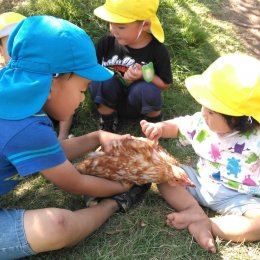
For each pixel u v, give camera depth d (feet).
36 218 2.65
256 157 3.05
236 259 2.89
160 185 3.26
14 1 5.44
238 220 2.99
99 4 5.26
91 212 2.96
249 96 2.78
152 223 3.14
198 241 2.97
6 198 3.36
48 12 5.12
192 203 3.16
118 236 3.03
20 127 2.49
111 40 4.03
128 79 3.90
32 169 2.53
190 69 4.92
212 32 5.69
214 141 3.14
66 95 2.59
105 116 4.04
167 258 2.89
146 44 3.92
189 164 3.78
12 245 2.61
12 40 2.59
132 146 3.09
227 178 3.13
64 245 2.74
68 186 2.86
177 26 5.36
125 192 3.21
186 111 4.39
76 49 2.49
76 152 3.35
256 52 5.42
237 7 6.37
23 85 2.42
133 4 3.63
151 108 3.90
